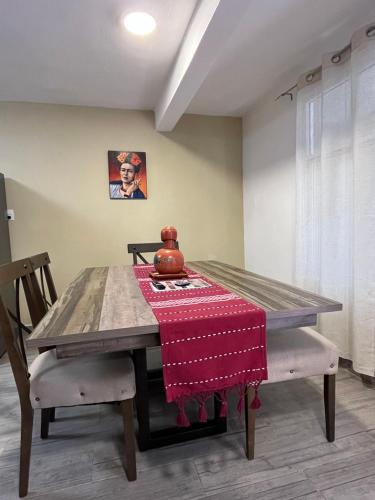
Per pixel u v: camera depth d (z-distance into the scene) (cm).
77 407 169
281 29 188
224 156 346
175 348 99
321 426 148
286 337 139
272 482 117
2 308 106
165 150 327
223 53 214
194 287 146
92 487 117
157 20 175
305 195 230
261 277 169
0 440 145
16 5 159
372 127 166
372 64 163
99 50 204
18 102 286
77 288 151
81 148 304
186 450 134
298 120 229
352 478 118
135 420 157
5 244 277
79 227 310
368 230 171
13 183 290
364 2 165
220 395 126
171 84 229
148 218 328
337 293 201
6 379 203
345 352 200
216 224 351
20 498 113
